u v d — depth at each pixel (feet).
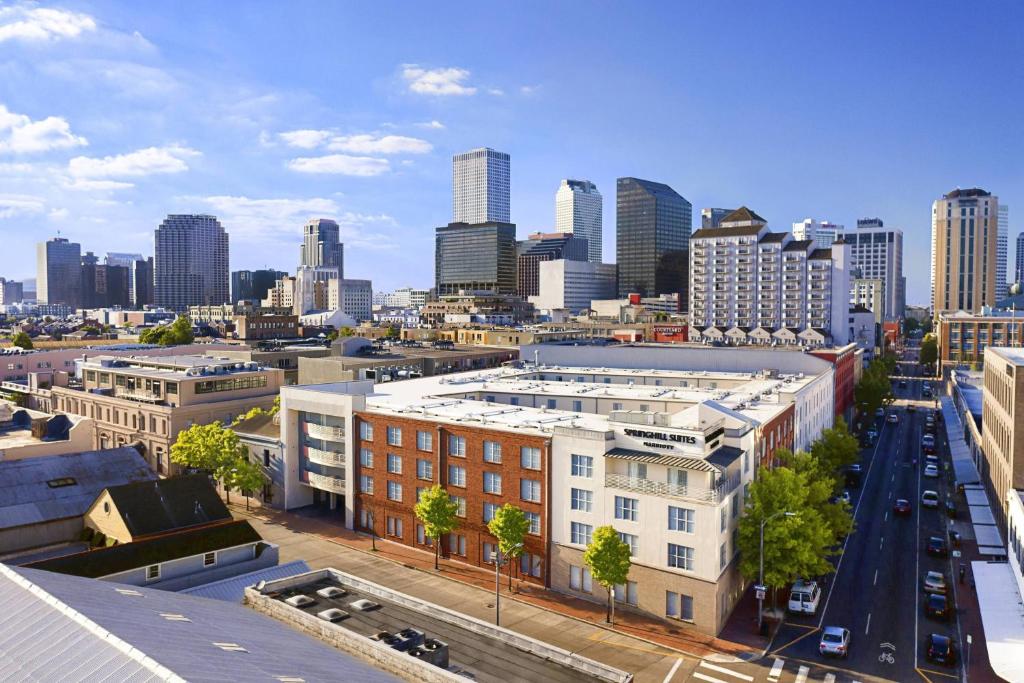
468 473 227.61
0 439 274.57
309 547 242.58
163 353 505.25
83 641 88.84
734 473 197.77
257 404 351.46
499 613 191.11
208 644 97.14
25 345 652.07
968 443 353.10
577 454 203.31
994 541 219.61
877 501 298.15
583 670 123.03
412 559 232.32
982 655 168.04
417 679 112.78
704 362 393.91
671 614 186.91
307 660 103.19
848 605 197.26
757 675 158.92
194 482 207.31
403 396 285.02
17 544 195.72
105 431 356.79
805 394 303.27
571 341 581.94
